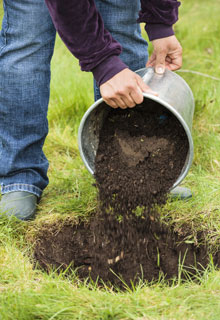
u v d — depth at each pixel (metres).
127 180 2.23
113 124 2.27
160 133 2.23
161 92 2.03
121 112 2.26
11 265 2.12
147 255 2.49
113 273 2.46
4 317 1.74
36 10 2.21
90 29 1.76
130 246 2.47
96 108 2.08
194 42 5.03
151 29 2.35
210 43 5.08
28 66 2.34
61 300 1.85
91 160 2.22
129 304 1.84
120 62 1.85
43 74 2.40
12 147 2.49
